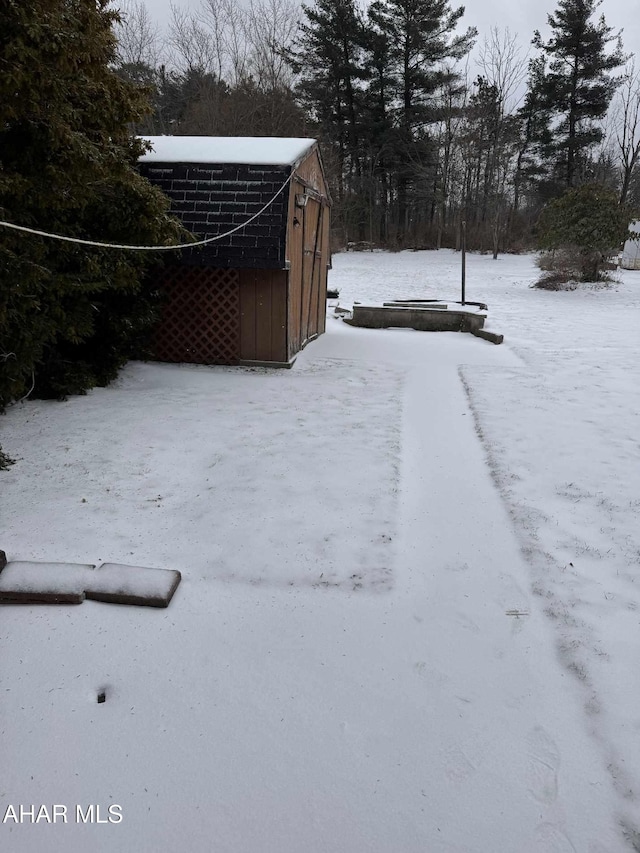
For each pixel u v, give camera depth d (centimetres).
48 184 533
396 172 4266
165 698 283
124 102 579
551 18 4203
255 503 461
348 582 368
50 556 383
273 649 314
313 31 3969
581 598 356
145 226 655
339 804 235
